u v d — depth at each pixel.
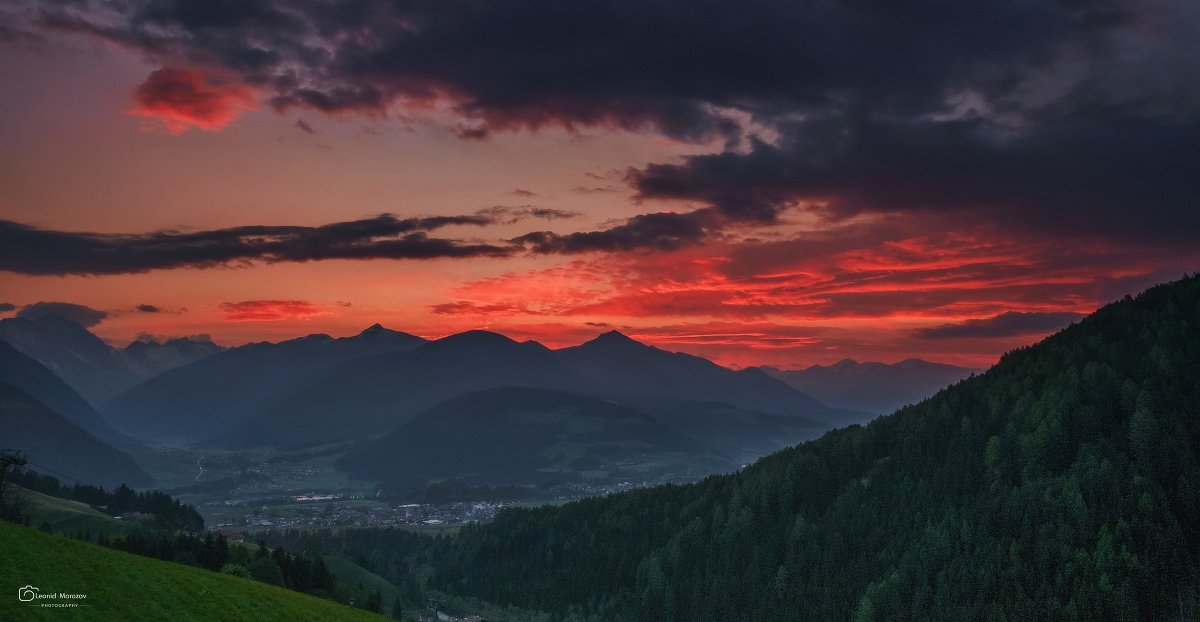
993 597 171.12
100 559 117.88
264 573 196.00
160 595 110.00
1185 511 171.00
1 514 189.00
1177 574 160.50
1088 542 170.88
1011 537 182.00
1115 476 180.38
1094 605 158.88
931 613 176.00
